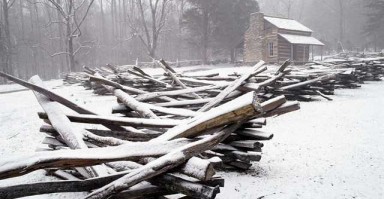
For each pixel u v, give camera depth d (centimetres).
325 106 1061
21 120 996
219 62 4759
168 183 311
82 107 501
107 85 642
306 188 425
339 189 422
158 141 343
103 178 308
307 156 565
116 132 453
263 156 571
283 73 958
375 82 1938
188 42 4916
